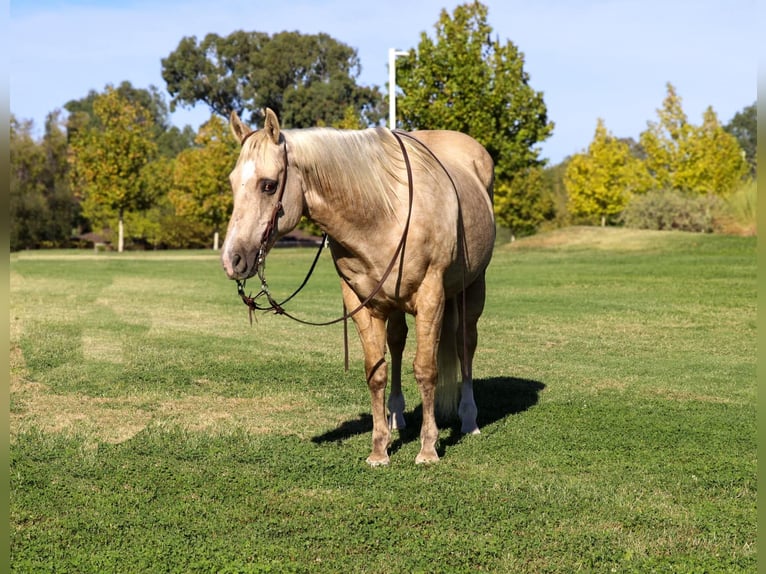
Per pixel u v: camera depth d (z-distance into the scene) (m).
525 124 28.17
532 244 34.78
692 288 18.56
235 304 17.23
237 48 72.38
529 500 5.09
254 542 4.45
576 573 4.06
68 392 8.38
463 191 6.16
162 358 10.43
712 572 4.06
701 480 5.50
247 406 7.84
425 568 4.11
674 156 44.41
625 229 35.94
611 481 5.49
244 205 4.97
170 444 6.34
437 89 27.69
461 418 6.80
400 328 6.58
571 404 7.83
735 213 36.47
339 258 5.57
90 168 49.53
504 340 11.95
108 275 26.47
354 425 7.09
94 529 4.64
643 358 10.51
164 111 102.25
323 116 67.00
